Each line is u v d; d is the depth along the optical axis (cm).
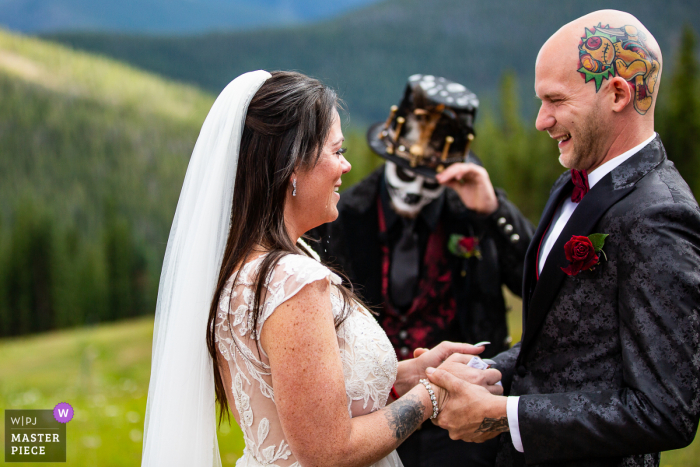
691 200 156
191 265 166
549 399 164
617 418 150
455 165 273
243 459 169
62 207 8200
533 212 3494
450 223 289
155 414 174
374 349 171
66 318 5531
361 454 150
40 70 10888
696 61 3036
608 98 166
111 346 2259
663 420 144
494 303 283
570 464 170
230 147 163
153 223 8631
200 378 169
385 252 287
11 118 9456
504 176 3656
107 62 11844
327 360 146
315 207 168
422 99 280
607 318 165
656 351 147
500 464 200
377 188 292
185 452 169
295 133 161
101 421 669
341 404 146
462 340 282
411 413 167
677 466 383
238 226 163
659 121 3033
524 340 185
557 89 170
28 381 1748
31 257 5522
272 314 147
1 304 5422
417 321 285
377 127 311
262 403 157
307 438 144
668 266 148
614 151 170
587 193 171
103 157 9331
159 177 9294
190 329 167
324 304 149
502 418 167
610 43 165
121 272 5881
